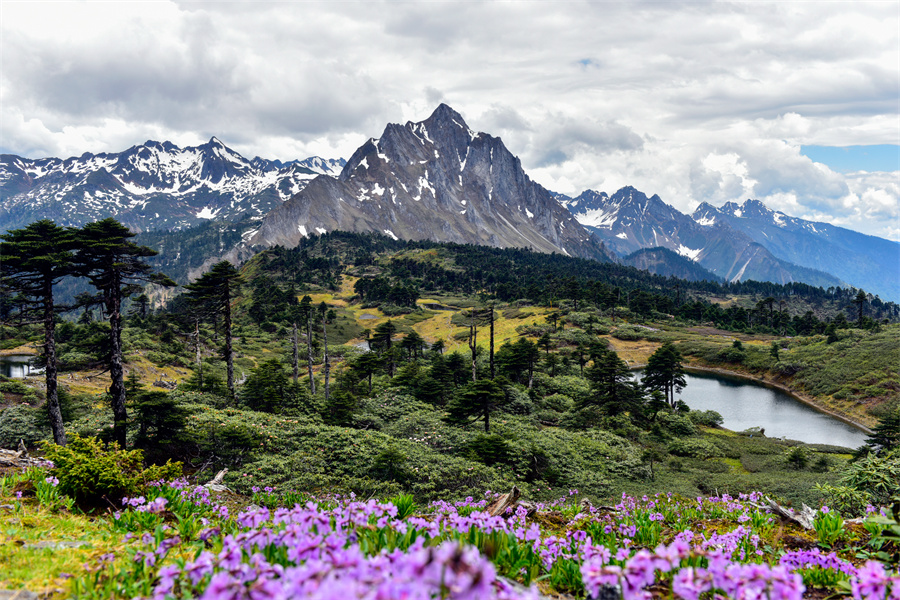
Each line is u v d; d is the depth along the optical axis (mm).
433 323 147875
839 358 89688
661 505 10680
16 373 59500
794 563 5527
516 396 52781
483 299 177750
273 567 3068
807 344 110312
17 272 22234
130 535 5199
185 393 36938
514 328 127500
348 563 2439
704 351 113188
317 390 56281
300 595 2338
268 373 38844
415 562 1902
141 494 8344
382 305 169750
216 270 38344
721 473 36375
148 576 4422
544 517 8852
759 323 155625
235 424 24391
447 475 22250
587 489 25344
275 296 153625
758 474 34531
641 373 95062
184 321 43188
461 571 1787
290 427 26844
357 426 36000
